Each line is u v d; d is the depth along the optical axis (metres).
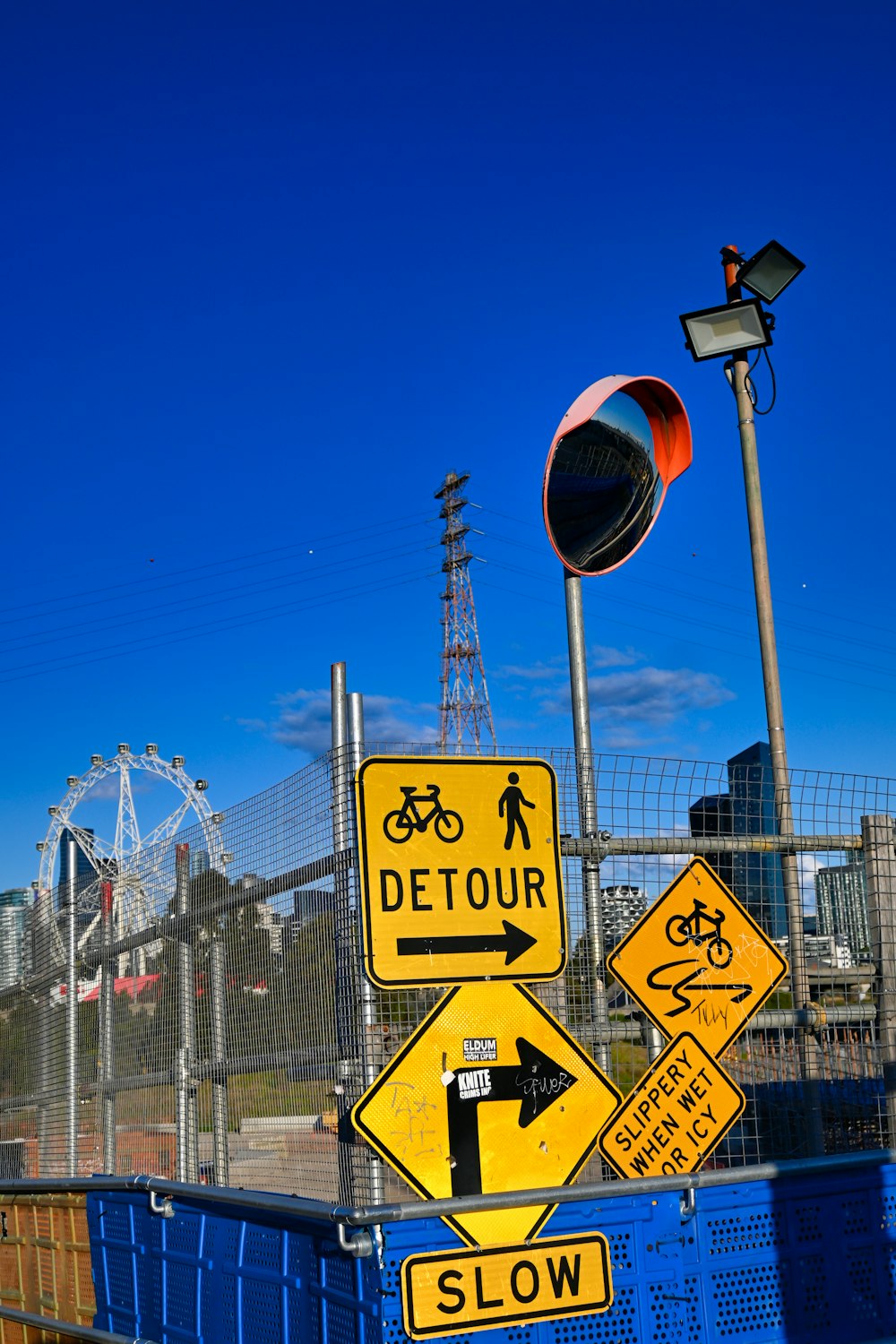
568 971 5.91
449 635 68.25
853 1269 5.73
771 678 7.73
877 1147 6.70
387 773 5.39
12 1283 7.55
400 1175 5.05
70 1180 6.76
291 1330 5.07
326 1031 5.62
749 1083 6.50
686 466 8.32
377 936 5.22
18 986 11.02
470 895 5.40
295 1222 5.09
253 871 6.54
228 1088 6.64
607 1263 5.14
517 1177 5.18
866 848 6.93
